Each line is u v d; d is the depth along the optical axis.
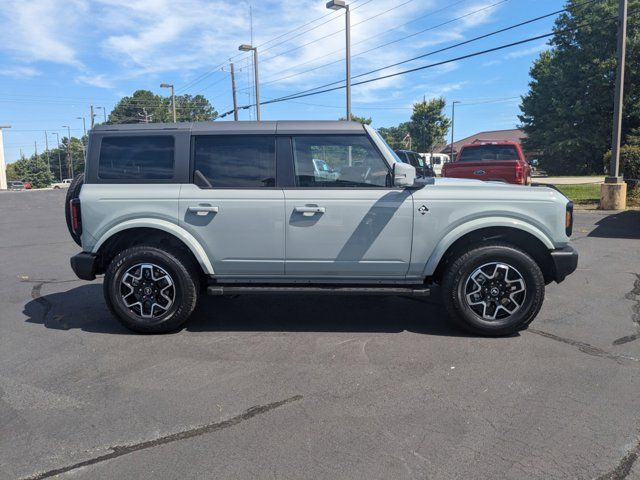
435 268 4.92
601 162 39.94
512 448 2.99
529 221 4.82
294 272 5.01
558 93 41.22
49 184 101.69
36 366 4.28
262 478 2.74
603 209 15.57
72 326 5.35
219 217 4.92
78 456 2.96
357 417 3.37
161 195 4.95
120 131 5.07
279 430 3.22
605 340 4.74
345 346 4.68
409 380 3.93
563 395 3.64
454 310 4.84
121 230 4.97
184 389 3.81
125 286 4.99
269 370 4.15
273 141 5.00
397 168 4.68
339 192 4.89
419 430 3.20
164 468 2.84
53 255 9.97
